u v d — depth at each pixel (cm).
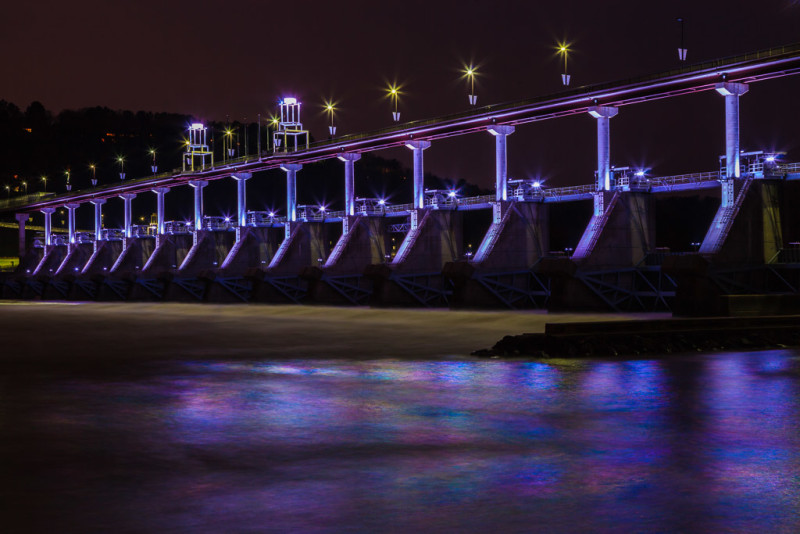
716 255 6044
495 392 2606
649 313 7019
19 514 1302
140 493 1420
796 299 4912
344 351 4209
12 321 7256
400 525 1230
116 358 3894
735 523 1229
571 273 6962
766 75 6203
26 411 2303
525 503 1339
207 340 5022
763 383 2755
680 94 6831
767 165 6406
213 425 2067
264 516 1280
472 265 7919
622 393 2556
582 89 7312
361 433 1948
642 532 1191
